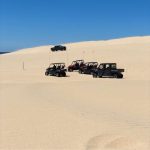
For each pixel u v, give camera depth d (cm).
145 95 2233
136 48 8000
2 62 8194
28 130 1169
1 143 999
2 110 1609
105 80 3756
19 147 956
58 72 4556
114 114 1493
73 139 1039
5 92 2444
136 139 1038
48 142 1005
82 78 4234
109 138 1051
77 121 1324
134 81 3509
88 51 8544
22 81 3706
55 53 8950
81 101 1945
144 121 1329
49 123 1287
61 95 2252
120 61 6519
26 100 1980
